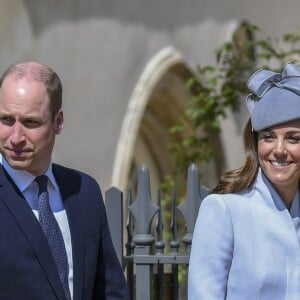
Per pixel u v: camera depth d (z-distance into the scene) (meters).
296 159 11.63
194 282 11.48
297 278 11.50
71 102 32.34
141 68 35.12
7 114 10.73
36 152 10.83
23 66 10.95
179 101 37.62
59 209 11.33
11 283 10.60
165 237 27.97
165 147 39.12
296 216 11.86
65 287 10.95
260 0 41.56
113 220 15.09
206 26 38.72
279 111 11.53
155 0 36.06
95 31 33.38
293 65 11.77
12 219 10.76
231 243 11.58
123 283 11.91
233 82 29.09
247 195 11.85
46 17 31.67
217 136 39.09
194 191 15.12
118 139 33.94
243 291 11.45
